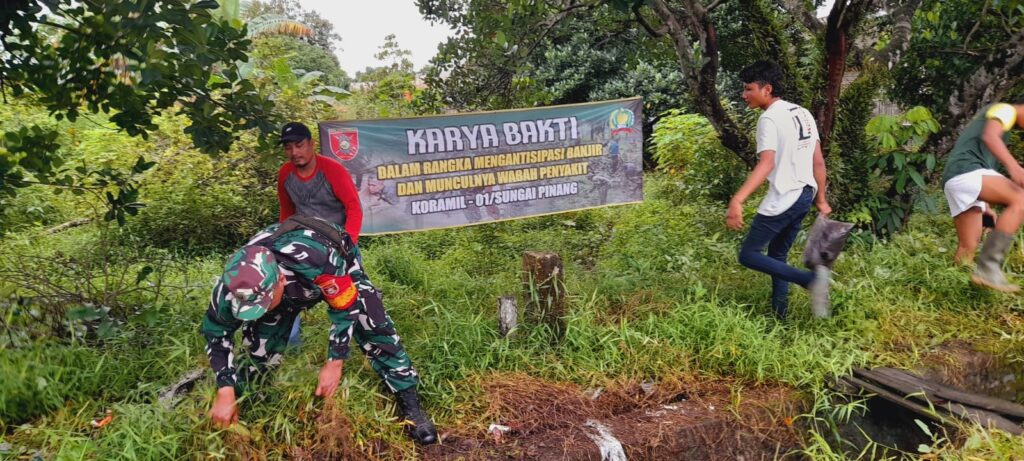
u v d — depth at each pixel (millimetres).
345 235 2867
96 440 2834
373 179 4609
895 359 4074
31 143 3732
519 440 3254
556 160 5055
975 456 3129
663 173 9562
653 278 5094
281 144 3857
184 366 3518
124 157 6641
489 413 3395
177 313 4090
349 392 3189
